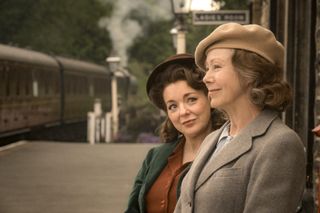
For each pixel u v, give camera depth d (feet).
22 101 92.79
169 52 260.21
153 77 13.53
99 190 44.47
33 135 106.32
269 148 9.96
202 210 10.31
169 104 13.37
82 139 136.77
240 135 10.36
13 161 62.39
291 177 9.83
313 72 22.53
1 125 83.25
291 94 10.51
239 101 10.58
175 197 13.11
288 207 9.79
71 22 212.02
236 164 10.18
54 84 112.27
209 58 10.67
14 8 202.39
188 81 13.11
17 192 43.80
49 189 44.96
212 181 10.30
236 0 53.16
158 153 13.70
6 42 203.21
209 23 46.16
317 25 20.75
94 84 145.07
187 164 13.25
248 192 9.98
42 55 109.70
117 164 59.52
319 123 20.10
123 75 181.06
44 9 205.46
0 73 83.15
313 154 21.79
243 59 10.37
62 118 118.52
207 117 13.21
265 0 37.86
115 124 117.91
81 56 216.13
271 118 10.36
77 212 36.94
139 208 13.93
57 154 68.85
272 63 10.44
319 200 12.39
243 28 10.43
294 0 25.80
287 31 25.95
